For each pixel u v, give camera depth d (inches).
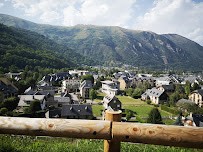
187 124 1316.4
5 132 83.8
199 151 187.9
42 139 214.1
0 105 1508.4
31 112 1446.9
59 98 1955.0
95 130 80.3
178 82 4205.2
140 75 4867.1
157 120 1268.5
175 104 1994.3
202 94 2076.8
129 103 2231.8
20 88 2326.5
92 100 2284.7
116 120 91.4
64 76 3710.6
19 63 4269.2
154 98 2315.5
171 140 76.4
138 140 78.9
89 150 170.7
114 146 84.1
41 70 4197.8
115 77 4564.5
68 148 174.1
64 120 84.1
